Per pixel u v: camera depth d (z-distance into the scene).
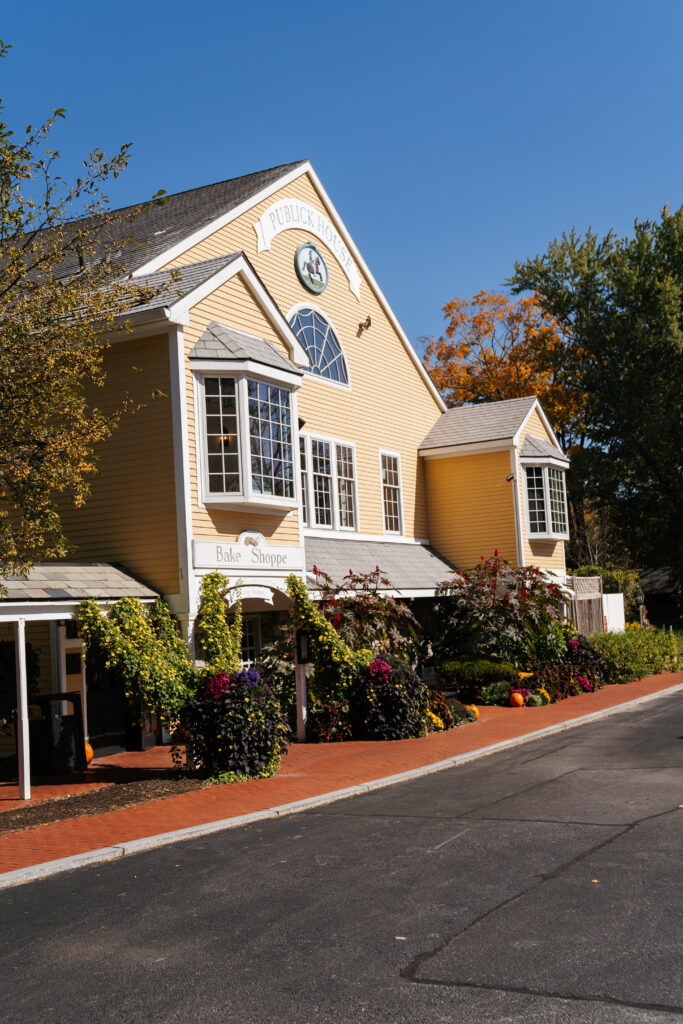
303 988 5.40
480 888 7.20
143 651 13.64
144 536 16.23
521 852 8.23
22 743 12.39
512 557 27.31
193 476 16.19
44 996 5.50
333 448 23.94
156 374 16.31
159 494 16.16
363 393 25.73
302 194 24.06
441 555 28.25
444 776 12.95
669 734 15.59
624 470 47.56
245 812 10.75
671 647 28.23
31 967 6.00
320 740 17.03
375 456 25.98
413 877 7.62
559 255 47.47
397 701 16.88
